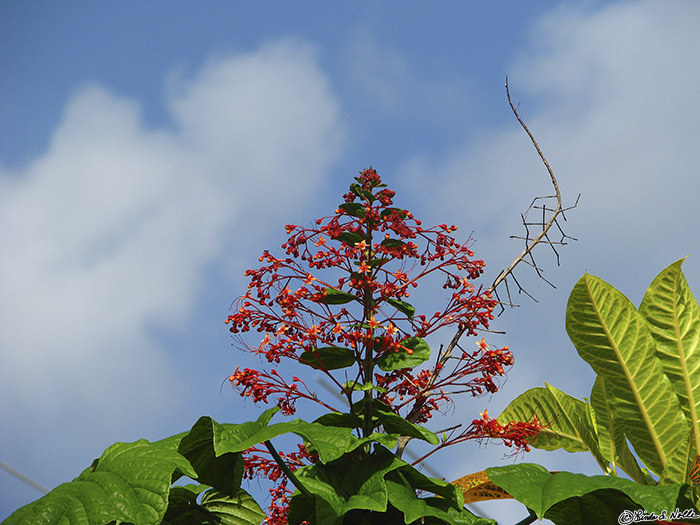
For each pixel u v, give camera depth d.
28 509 2.39
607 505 2.51
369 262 2.64
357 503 2.46
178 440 2.52
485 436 2.58
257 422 2.54
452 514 2.55
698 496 2.53
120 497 2.40
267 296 2.62
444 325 2.62
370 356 2.62
